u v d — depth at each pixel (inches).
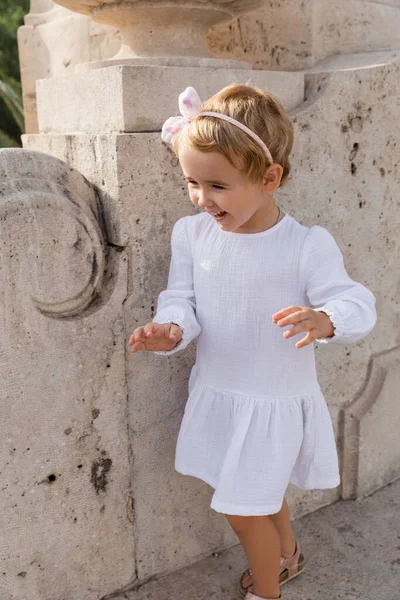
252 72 69.6
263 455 59.6
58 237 57.7
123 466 67.5
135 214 62.5
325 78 74.4
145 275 64.4
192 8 69.0
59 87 72.2
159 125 63.3
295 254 57.2
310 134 73.2
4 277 55.4
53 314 59.8
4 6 523.8
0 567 61.5
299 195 74.2
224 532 78.2
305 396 61.1
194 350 69.6
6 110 414.0
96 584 68.6
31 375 59.1
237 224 54.8
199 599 70.4
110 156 61.2
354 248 81.6
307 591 72.8
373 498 90.7
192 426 63.4
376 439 90.0
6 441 59.1
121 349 64.4
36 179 58.0
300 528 83.7
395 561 77.6
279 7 86.3
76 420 62.9
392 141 81.6
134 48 73.0
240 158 50.7
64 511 64.3
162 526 72.4
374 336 87.5
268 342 59.0
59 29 112.7
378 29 90.7
